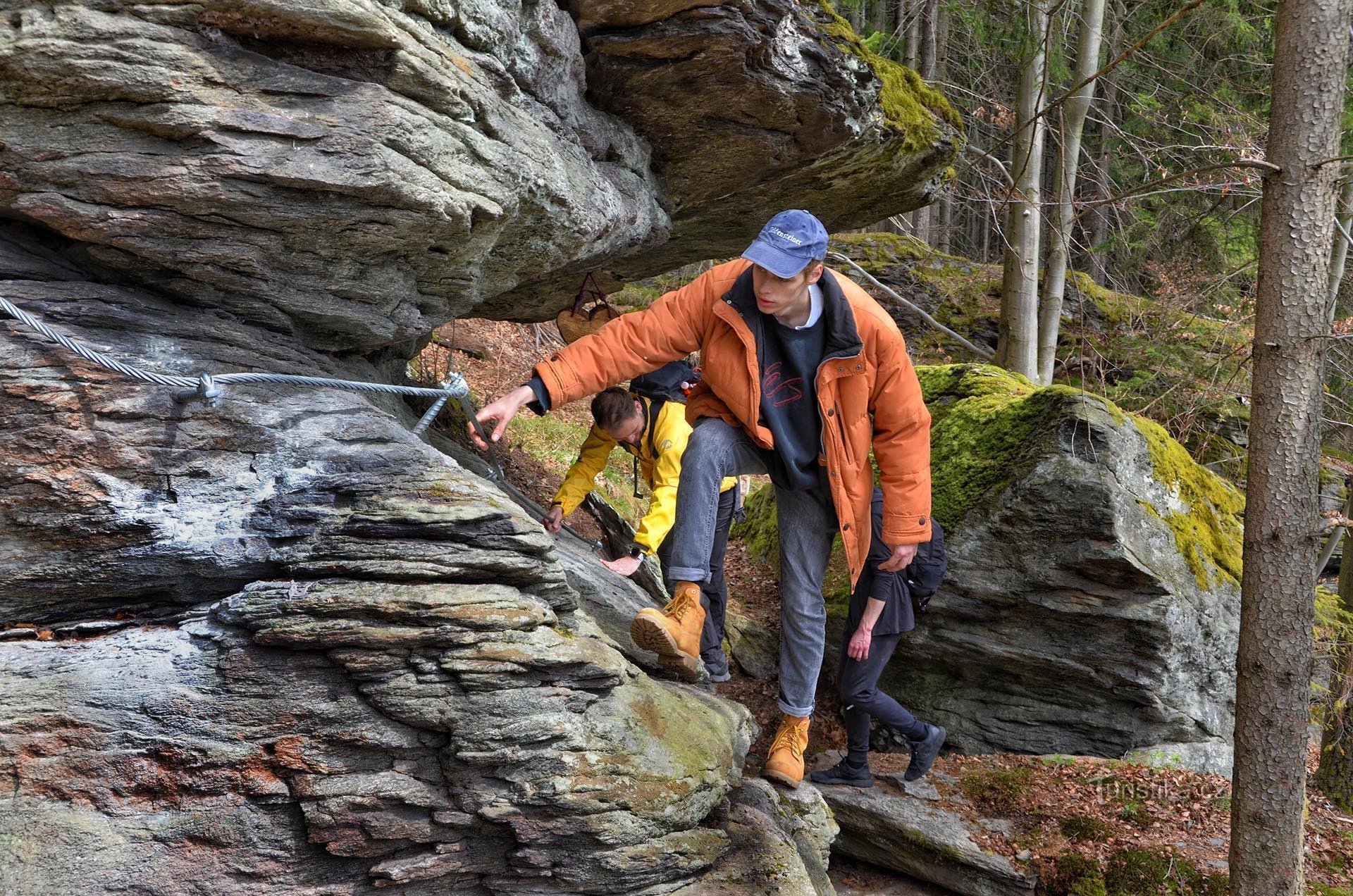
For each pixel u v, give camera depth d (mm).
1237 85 9188
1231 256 9055
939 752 5469
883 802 4836
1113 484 5000
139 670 2668
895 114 5105
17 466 2564
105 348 2615
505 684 2828
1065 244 8367
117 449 2637
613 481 7730
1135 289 11664
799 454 3174
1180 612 5047
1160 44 9664
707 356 3117
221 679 2709
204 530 2732
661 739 3137
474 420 3232
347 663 2734
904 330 12367
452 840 2867
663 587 5289
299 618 2711
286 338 3031
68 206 2447
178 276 2732
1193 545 5359
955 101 11688
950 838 4590
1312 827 5031
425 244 2914
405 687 2771
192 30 2354
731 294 3012
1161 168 6461
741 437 3258
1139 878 4332
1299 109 3352
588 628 3133
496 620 2812
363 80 2514
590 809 2859
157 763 2648
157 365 2682
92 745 2605
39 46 2225
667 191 4672
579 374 3066
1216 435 9391
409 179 2586
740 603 6469
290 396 2857
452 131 2711
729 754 3422
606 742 2975
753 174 4844
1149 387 9281
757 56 3893
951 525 5422
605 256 4453
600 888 2943
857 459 3188
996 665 5375
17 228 2621
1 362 2512
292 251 2729
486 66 2877
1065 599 5105
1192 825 4691
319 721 2746
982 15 8297
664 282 11891
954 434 5836
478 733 2801
